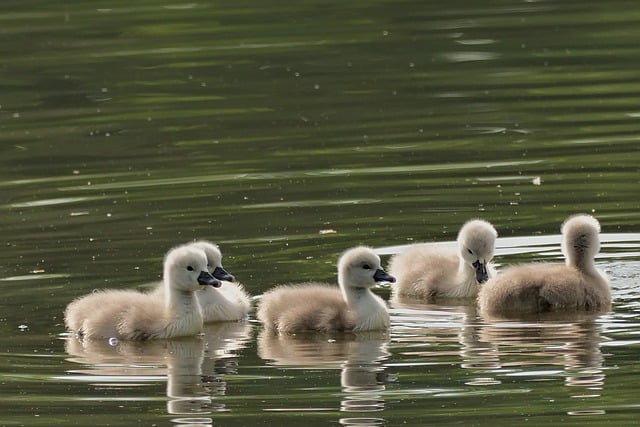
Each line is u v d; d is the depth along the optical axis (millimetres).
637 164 20516
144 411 12820
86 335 15227
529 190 19547
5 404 13062
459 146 21922
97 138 23547
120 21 31531
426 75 26578
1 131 24156
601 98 24469
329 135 22922
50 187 20688
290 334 15359
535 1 32375
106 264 17062
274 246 17594
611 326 14852
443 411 12547
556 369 13469
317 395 13055
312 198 19578
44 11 32656
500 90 25344
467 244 16438
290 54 28578
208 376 13750
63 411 12875
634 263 16859
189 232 18203
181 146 22766
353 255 15297
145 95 26125
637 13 30625
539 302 15500
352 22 30969
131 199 19875
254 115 24516
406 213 18750
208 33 30453
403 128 23172
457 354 14102
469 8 31922
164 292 15797
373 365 13883
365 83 26281
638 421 12172
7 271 16906
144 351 14766
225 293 16156
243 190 20078
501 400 12742
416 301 16562
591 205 18750
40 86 26984
